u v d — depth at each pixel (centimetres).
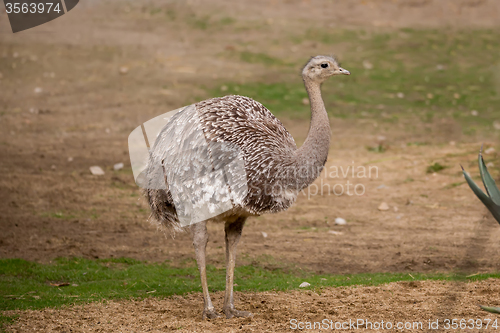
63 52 3175
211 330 895
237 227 989
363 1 4234
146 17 3806
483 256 1252
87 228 1467
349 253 1322
